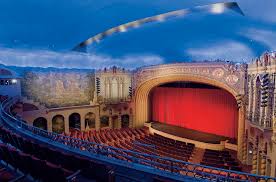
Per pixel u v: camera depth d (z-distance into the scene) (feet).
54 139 30.12
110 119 92.63
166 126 90.99
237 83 60.34
